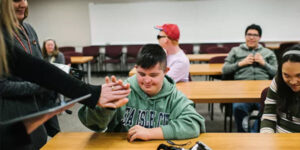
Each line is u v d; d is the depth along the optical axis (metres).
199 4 6.02
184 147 0.90
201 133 1.03
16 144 0.62
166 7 6.14
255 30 2.54
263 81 2.31
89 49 6.29
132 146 0.91
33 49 1.27
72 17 6.60
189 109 1.04
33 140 1.11
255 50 2.64
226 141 0.94
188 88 2.07
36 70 0.70
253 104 2.18
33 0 6.57
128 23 6.34
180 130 0.96
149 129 0.97
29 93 1.07
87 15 6.54
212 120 2.97
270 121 1.23
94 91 0.78
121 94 0.82
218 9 5.98
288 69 1.04
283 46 4.98
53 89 0.73
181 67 2.17
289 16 5.80
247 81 2.32
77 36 6.71
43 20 6.70
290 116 1.16
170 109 1.09
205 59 3.92
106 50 6.31
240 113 2.17
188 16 6.12
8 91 0.97
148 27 6.30
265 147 0.88
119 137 0.99
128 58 6.29
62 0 6.52
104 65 6.65
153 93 1.09
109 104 0.80
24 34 1.19
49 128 1.48
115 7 6.28
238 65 2.53
